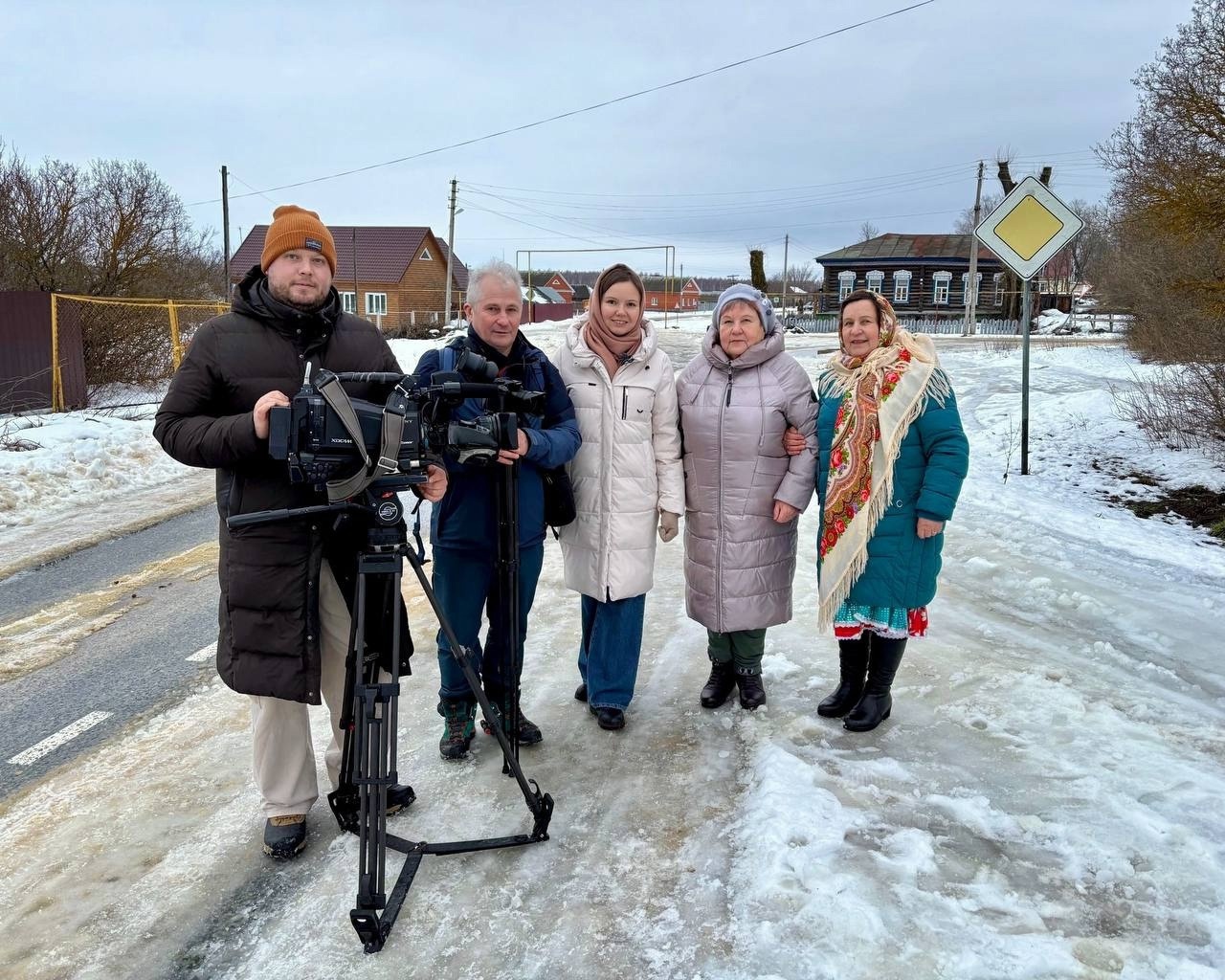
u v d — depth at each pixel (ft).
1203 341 25.80
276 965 7.48
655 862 8.69
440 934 7.79
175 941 7.80
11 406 38.73
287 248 8.41
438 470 8.34
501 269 9.98
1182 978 6.70
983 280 134.21
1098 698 11.60
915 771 10.02
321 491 7.99
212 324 8.50
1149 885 7.88
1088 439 27.22
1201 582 15.76
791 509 11.32
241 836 9.39
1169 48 29.96
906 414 10.41
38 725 12.08
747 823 9.14
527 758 10.83
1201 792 9.14
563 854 8.90
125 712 12.48
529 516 10.39
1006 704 11.53
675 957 7.38
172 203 53.11
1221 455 23.73
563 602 16.62
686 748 10.98
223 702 12.76
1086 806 9.12
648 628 15.16
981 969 6.93
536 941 7.66
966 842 8.64
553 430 10.21
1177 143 30.27
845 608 10.96
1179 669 12.39
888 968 7.01
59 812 9.93
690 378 11.88
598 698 11.52
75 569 19.40
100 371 45.75
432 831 9.34
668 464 11.53
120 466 29.76
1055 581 15.93
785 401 11.41
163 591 17.83
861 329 10.91
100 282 49.67
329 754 9.85
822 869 8.16
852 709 11.42
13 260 46.52
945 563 17.62
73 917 8.14
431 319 138.41
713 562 11.55
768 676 12.96
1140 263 41.70
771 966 7.15
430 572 18.97
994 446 28.12
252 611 8.43
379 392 8.83
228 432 7.88
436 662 13.88
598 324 11.07
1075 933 7.34
